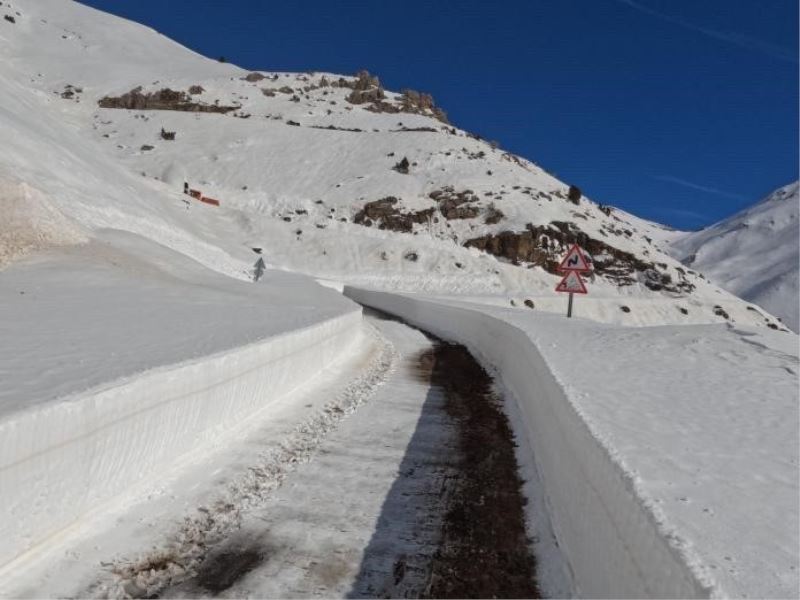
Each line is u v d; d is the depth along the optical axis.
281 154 93.25
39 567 3.78
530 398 8.31
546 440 6.22
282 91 123.88
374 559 4.32
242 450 6.50
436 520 5.02
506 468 6.39
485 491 5.73
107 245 17.42
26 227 15.09
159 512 4.79
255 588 3.87
